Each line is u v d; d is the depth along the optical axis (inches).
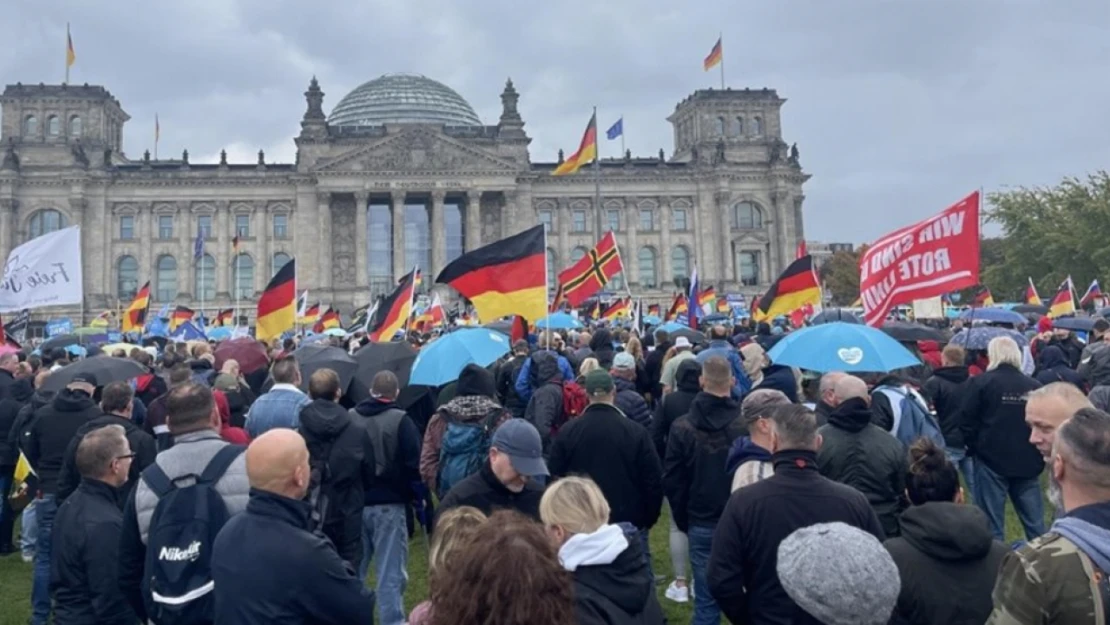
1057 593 238.5
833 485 358.3
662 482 537.0
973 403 639.1
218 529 370.3
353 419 562.9
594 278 1689.2
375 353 884.6
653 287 6072.8
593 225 6077.8
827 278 7273.6
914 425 592.1
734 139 6348.4
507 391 946.7
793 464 359.3
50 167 5625.0
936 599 312.5
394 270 5664.4
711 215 6127.0
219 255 5782.5
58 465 628.4
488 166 5762.8
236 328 2338.8
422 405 877.8
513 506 426.0
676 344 989.8
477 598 214.5
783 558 273.0
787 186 6087.6
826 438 473.4
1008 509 867.4
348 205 5915.4
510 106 6028.5
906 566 319.3
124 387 604.7
